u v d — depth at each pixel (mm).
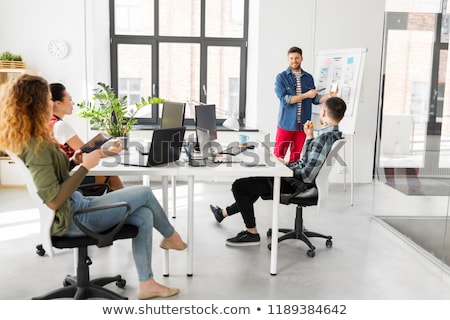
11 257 3117
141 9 5680
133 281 2746
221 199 4781
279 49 5406
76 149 3131
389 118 3867
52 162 2084
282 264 3080
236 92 5887
